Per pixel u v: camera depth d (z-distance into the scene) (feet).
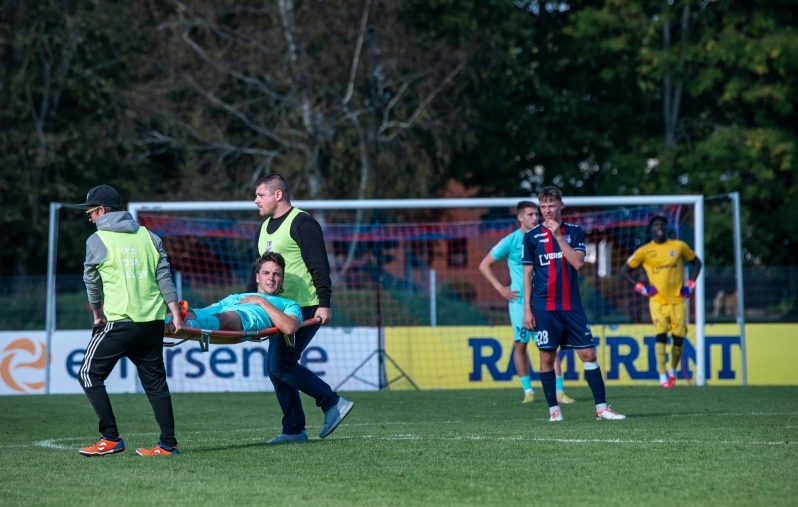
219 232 177.88
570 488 55.88
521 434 80.53
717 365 159.74
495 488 56.13
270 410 119.55
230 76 309.01
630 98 342.23
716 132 314.76
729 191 309.01
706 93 332.19
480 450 69.92
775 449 68.85
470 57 301.43
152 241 69.31
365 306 187.21
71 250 315.78
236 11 299.58
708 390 137.28
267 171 293.02
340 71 291.79
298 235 76.54
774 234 324.39
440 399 131.23
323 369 159.22
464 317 186.60
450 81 300.61
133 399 136.36
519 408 116.26
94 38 317.63
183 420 107.55
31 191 299.58
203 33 308.19
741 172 318.24
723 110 337.31
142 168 314.96
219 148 299.17
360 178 295.69
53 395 147.84
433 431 86.43
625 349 157.58
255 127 295.48
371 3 292.40
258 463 65.41
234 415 113.39
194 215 256.73
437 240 218.38
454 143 305.94
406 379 158.92
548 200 91.45
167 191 309.22
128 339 67.82
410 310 187.01
